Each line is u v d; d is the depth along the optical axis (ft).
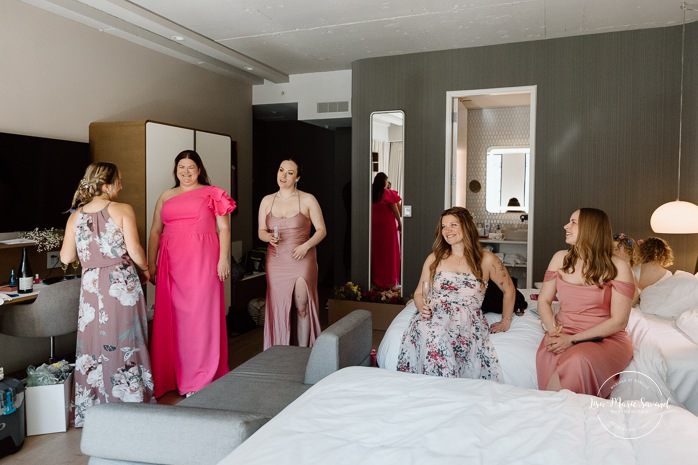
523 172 22.84
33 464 8.53
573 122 16.24
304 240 12.55
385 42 16.60
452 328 8.89
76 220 10.01
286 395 7.76
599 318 8.51
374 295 17.52
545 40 16.34
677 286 10.23
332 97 20.71
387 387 6.15
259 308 17.98
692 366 7.98
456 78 17.37
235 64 18.66
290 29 15.35
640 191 15.74
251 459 4.49
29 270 11.12
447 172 17.62
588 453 4.47
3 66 12.17
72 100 13.93
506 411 5.40
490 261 9.39
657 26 15.15
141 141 13.55
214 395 7.77
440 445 4.70
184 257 11.32
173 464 5.41
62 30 13.55
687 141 15.02
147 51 16.46
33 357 13.26
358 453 4.55
